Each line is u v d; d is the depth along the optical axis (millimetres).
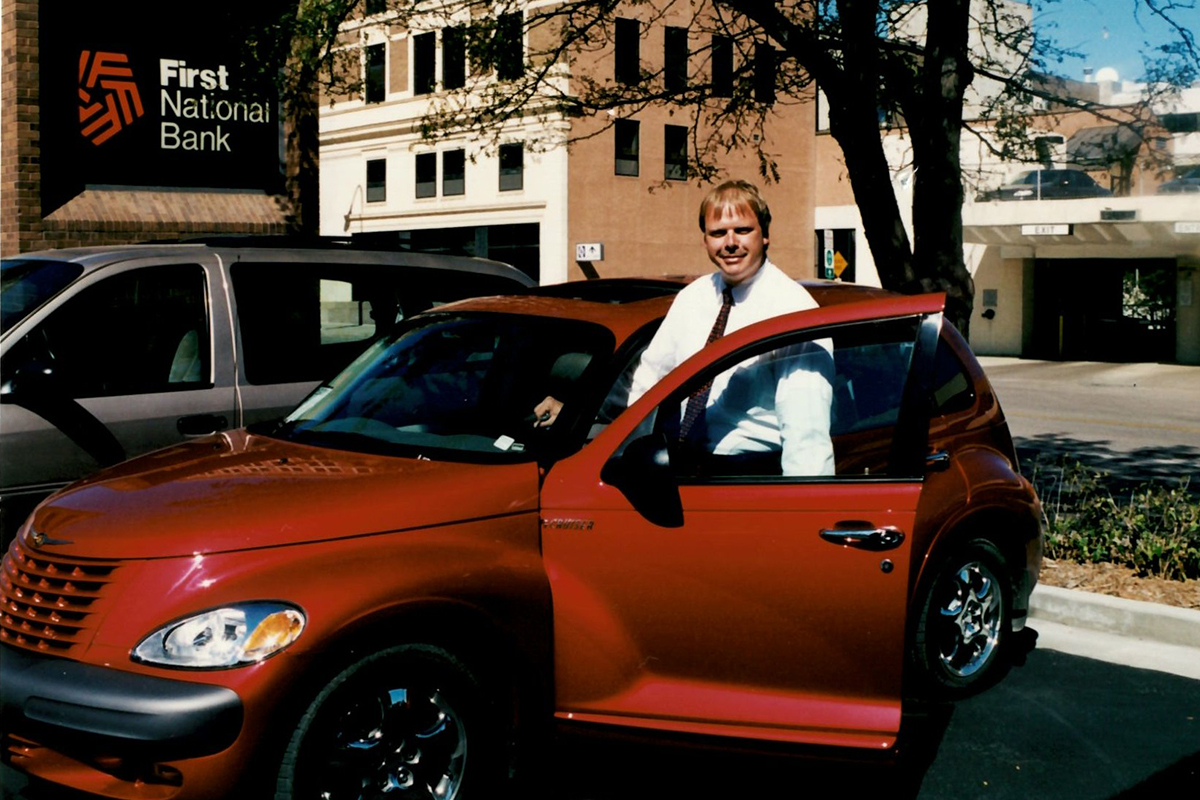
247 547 3391
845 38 8266
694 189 39188
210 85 12906
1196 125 20500
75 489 4027
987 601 5035
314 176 13648
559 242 36219
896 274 8453
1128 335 30453
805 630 3682
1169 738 4609
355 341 6930
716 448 3834
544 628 3730
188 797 3217
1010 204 30109
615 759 4406
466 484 3738
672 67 10344
